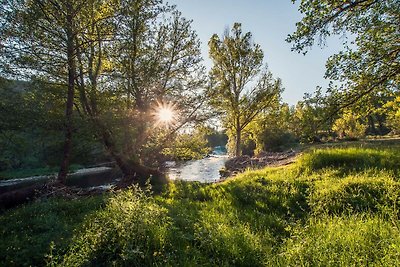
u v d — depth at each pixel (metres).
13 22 12.04
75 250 5.02
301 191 8.25
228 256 4.60
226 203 8.28
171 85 17.25
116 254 4.80
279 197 8.06
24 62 12.25
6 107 12.98
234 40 29.97
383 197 6.53
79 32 13.65
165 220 6.14
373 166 9.54
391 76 7.21
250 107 31.45
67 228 6.64
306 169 10.69
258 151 38.12
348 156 10.91
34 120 13.02
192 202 8.90
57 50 13.30
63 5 13.00
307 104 7.93
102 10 14.76
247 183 10.16
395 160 9.64
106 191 14.05
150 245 5.01
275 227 6.12
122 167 16.08
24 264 4.89
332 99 7.68
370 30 7.34
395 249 3.89
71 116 13.59
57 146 14.39
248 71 30.36
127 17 14.32
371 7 7.15
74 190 13.91
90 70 14.79
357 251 4.16
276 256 4.46
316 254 4.14
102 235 5.21
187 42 17.25
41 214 8.15
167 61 16.89
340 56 7.45
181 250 4.88
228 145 40.56
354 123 35.31
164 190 12.60
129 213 5.89
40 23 12.74
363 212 5.84
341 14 7.41
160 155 18.89
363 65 7.34
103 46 14.94
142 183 14.89
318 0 7.20
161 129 16.88
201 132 18.86
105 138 14.52
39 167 32.72
